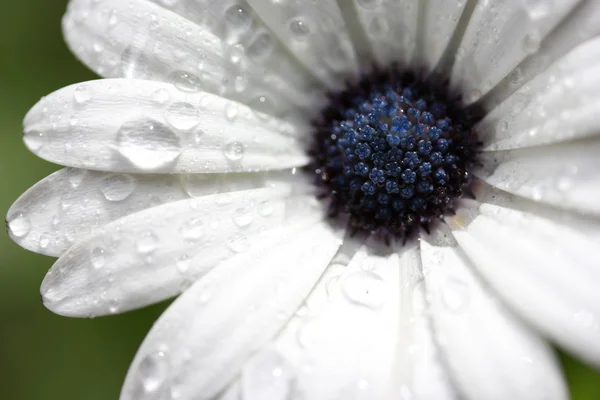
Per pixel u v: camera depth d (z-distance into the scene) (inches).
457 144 3.8
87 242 3.5
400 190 3.9
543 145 3.4
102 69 3.6
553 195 3.3
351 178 4.0
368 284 3.6
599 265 3.2
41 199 3.6
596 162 3.3
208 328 3.4
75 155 3.5
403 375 3.3
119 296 3.5
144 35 3.6
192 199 3.6
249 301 3.5
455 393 3.2
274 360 3.4
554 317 3.1
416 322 3.4
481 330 3.3
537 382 3.1
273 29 3.8
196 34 3.7
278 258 3.6
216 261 3.6
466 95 3.8
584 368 3.6
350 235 3.9
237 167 3.7
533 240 3.3
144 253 3.5
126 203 3.6
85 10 3.7
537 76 3.4
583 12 3.3
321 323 3.5
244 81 3.8
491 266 3.4
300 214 3.9
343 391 3.3
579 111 3.3
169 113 3.6
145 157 3.6
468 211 3.7
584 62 3.3
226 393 3.4
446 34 3.8
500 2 3.5
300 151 4.0
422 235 3.8
